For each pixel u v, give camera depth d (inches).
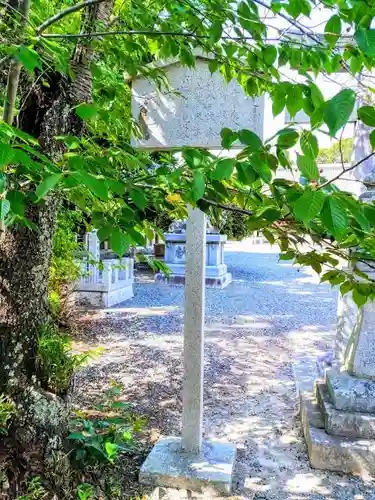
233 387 145.7
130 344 193.8
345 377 105.1
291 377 156.0
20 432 66.9
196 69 78.9
